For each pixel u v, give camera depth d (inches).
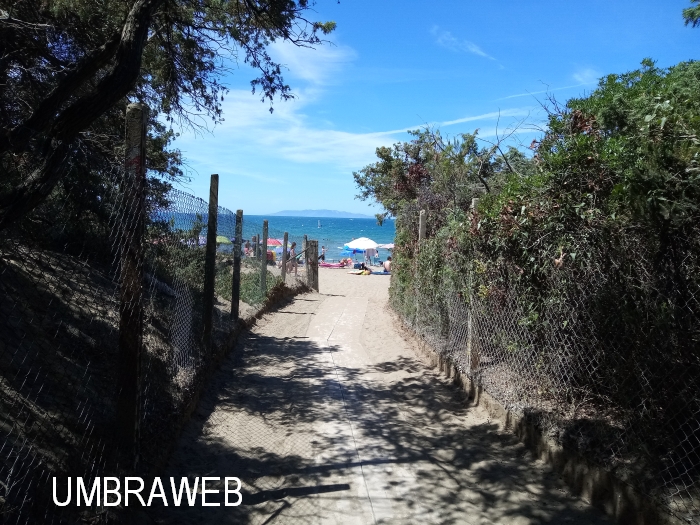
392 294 479.2
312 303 551.8
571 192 169.5
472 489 162.9
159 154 342.6
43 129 178.5
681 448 134.3
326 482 167.0
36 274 140.6
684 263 130.5
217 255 339.3
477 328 241.8
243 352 319.6
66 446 133.3
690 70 198.7
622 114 175.0
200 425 204.8
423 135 569.9
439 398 246.5
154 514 142.9
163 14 291.7
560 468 169.2
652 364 141.7
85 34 269.0
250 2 303.3
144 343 198.5
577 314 172.4
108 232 159.9
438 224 346.0
